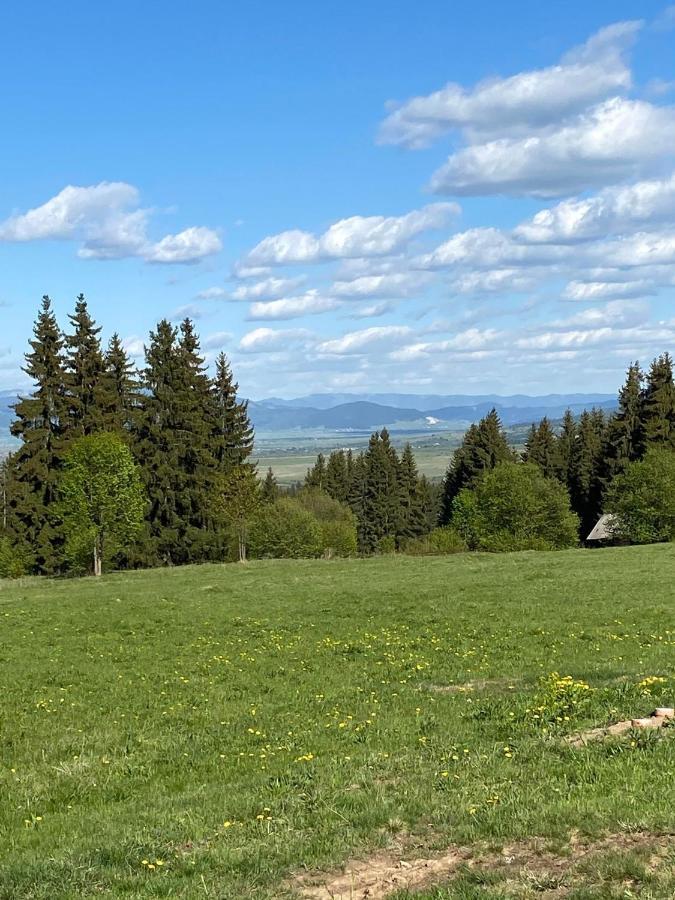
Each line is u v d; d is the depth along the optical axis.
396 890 8.18
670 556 54.22
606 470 99.25
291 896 8.38
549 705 15.42
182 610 39.34
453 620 32.12
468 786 11.16
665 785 10.12
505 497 85.38
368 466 128.50
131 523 62.25
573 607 33.81
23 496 70.56
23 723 19.03
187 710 19.62
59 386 73.06
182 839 10.48
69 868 9.73
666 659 21.66
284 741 15.91
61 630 34.56
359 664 24.50
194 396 77.56
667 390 94.12
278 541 84.88
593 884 7.70
